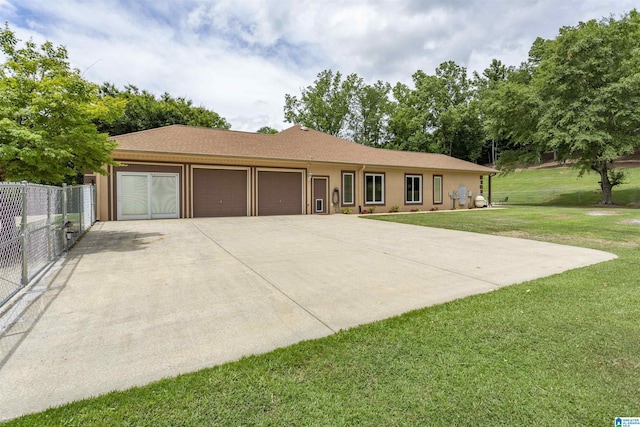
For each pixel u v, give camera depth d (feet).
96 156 24.38
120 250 22.93
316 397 7.04
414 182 65.51
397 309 12.24
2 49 21.80
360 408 6.69
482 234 31.63
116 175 41.11
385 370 8.06
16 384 7.39
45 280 15.66
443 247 24.90
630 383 7.41
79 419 6.27
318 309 12.18
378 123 135.03
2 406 6.61
